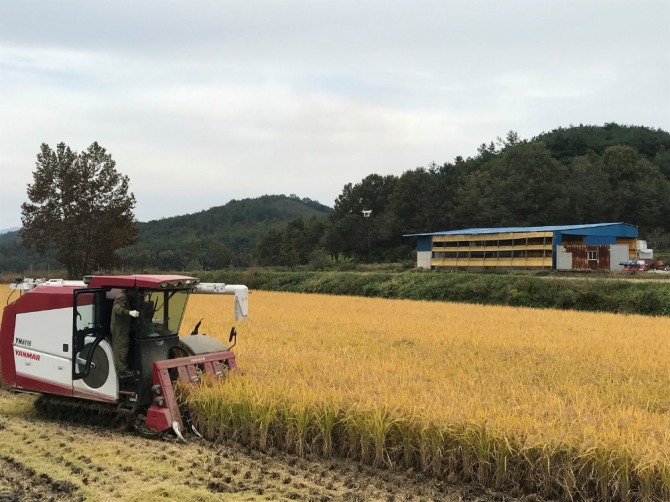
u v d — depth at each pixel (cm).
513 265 4988
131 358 908
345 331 1853
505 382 1055
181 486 665
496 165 9488
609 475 642
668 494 613
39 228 4594
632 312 2870
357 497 652
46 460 763
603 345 1603
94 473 712
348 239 8962
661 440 672
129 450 796
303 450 784
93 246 4703
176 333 979
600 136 13550
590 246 4434
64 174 4588
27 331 996
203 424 860
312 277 4853
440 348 1510
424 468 722
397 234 8769
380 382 935
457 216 8694
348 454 777
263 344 1473
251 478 701
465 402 795
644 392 1005
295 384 888
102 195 4741
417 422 734
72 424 954
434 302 3384
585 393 959
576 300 3088
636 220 8862
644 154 11800
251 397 827
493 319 2347
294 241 9462
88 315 927
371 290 4212
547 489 663
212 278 5378
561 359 1371
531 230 4988
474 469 710
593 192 8794
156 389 865
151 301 924
